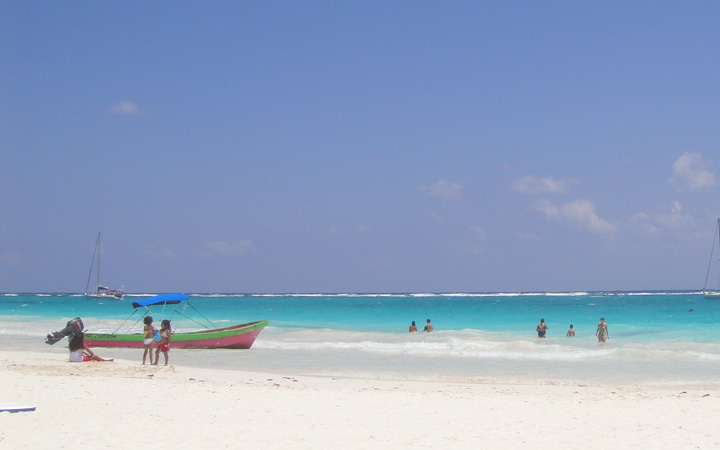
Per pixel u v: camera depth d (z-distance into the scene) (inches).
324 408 507.2
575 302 4347.9
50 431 398.9
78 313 2694.4
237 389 604.1
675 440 405.1
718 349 1085.8
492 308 3225.9
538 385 717.3
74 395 535.2
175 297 1024.2
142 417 450.0
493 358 987.3
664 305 3560.5
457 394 605.0
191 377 715.4
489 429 434.6
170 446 367.2
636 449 380.5
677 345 1155.9
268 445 376.2
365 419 464.4
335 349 1113.4
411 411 500.7
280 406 511.8
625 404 545.0
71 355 808.3
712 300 4443.9
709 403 550.3
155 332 810.8
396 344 1162.6
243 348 1108.5
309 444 381.4
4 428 404.8
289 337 1357.0
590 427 444.5
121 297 4768.7
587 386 711.1
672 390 674.8
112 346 1106.1
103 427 413.7
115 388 582.2
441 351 1076.5
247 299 6378.0
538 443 394.0
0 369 705.0
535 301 4768.7
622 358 976.9
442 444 388.5
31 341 1246.3
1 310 2997.0
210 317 2393.0
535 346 1121.4
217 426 426.6
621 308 3105.3
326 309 3228.3
